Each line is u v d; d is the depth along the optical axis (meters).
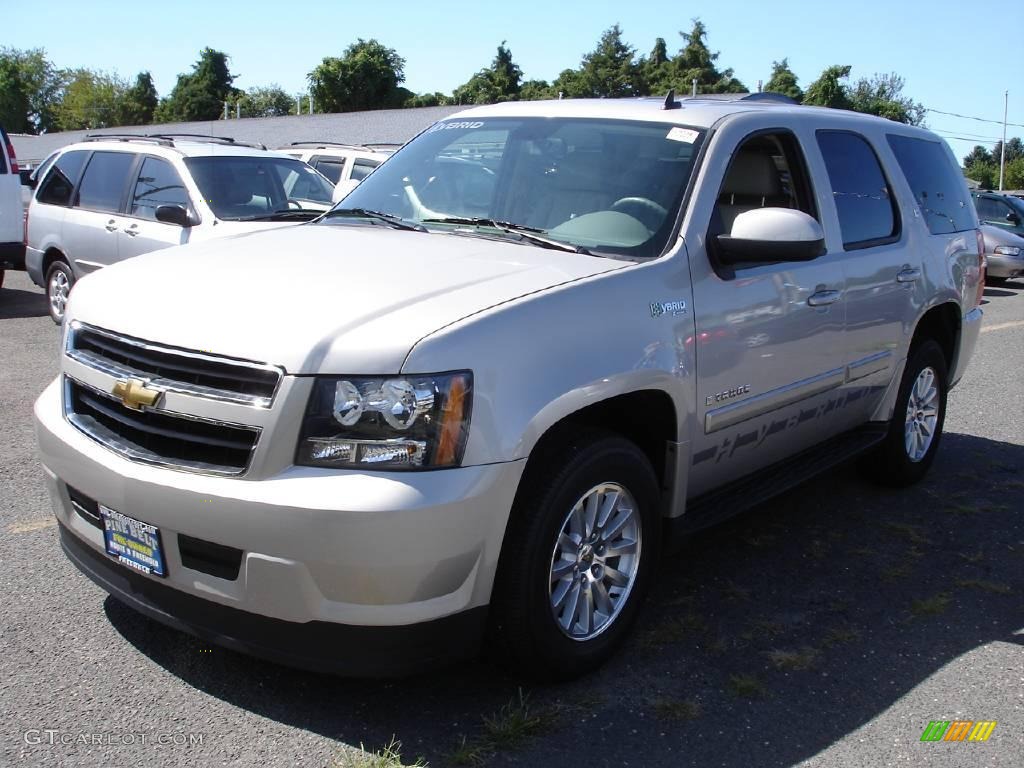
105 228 9.16
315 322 2.80
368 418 2.68
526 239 3.67
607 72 69.81
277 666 3.28
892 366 5.02
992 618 3.93
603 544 3.32
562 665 3.15
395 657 2.75
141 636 3.45
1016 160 84.19
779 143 4.30
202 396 2.79
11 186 11.05
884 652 3.60
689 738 2.98
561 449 3.08
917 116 78.19
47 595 3.74
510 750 2.86
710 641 3.62
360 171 14.02
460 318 2.86
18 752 2.76
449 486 2.70
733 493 4.10
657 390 3.37
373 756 2.79
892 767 2.89
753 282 3.83
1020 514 5.18
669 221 3.64
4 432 5.95
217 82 89.38
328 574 2.64
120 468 2.90
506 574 2.95
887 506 5.25
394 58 71.75
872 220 4.85
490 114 4.50
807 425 4.43
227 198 8.62
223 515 2.70
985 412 7.58
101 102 95.94
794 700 3.24
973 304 5.91
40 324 9.97
